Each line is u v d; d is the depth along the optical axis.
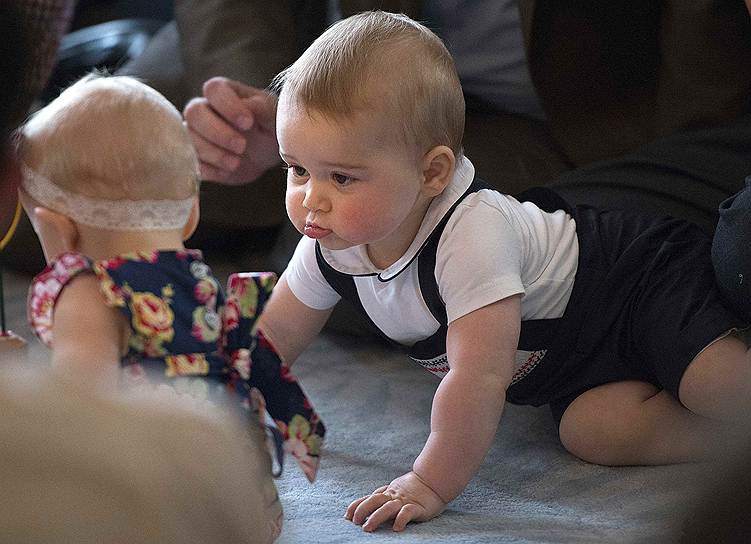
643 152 4.36
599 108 4.86
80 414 1.34
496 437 3.72
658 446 3.44
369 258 3.37
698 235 3.74
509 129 5.00
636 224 3.73
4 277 5.39
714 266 3.47
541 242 3.53
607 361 3.55
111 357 2.47
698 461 3.45
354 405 4.00
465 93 5.18
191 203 2.73
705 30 4.60
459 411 3.05
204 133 4.21
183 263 2.60
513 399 3.75
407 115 3.07
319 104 3.01
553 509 3.13
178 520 1.37
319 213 3.09
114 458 1.31
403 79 3.07
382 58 3.07
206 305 2.61
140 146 2.59
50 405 1.33
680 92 4.71
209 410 2.04
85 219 2.58
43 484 1.25
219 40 5.34
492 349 3.11
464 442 3.04
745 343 3.43
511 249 3.25
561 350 3.56
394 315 3.46
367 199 3.05
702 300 3.46
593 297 3.56
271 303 3.67
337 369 4.40
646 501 3.15
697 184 4.08
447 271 3.19
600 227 3.72
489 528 2.91
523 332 3.51
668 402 3.48
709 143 4.29
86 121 2.58
